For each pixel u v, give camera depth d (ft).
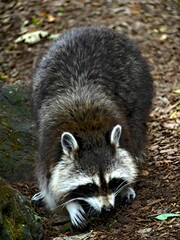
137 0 59.77
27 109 41.75
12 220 27.55
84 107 32.96
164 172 36.22
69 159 31.22
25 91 42.83
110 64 36.17
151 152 39.40
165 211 31.65
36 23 58.85
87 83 34.58
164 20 57.11
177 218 30.48
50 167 32.27
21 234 27.48
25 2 61.87
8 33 58.65
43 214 34.17
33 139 39.50
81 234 31.01
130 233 30.04
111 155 31.19
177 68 50.83
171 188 34.09
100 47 36.88
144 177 35.99
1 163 37.88
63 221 32.81
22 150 38.81
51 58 36.99
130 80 36.86
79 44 37.11
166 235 28.89
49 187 32.68
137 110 37.32
